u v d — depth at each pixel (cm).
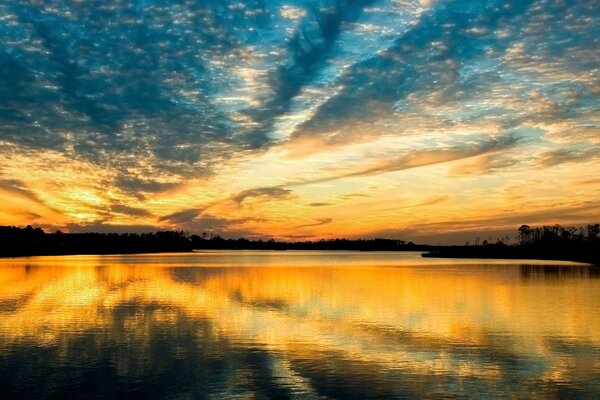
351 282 5053
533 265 9056
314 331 2367
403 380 1623
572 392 1521
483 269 7619
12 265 8456
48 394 1492
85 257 13788
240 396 1482
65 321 2600
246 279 5441
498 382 1608
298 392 1514
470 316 2789
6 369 1728
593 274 6212
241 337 2233
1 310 2975
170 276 5878
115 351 1973
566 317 2741
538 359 1864
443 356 1906
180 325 2505
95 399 1455
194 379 1631
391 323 2580
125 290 4159
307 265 9325
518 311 2966
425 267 8406
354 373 1695
